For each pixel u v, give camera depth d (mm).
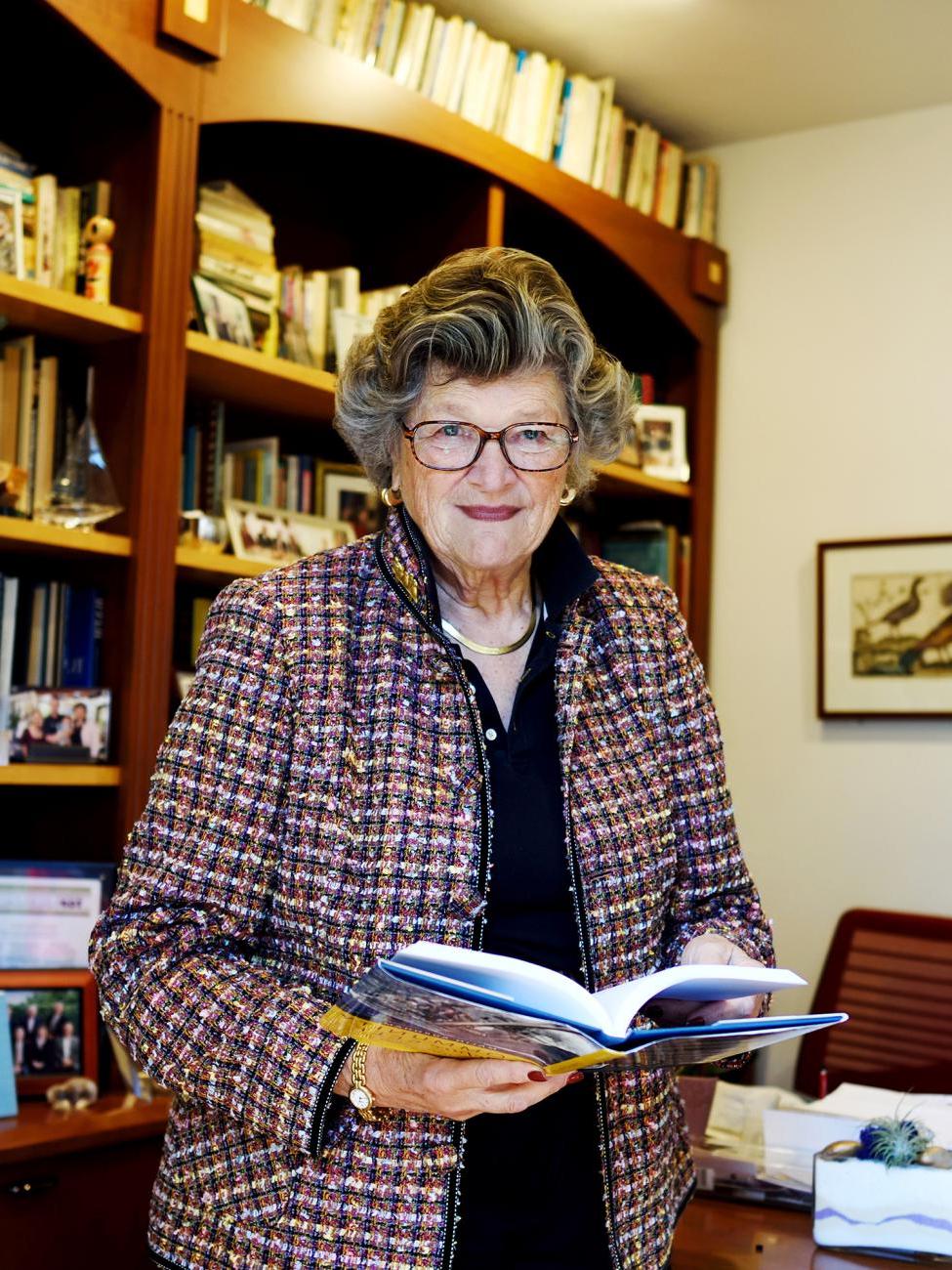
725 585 3480
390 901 1211
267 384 2498
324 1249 1171
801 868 3320
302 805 1232
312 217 2973
